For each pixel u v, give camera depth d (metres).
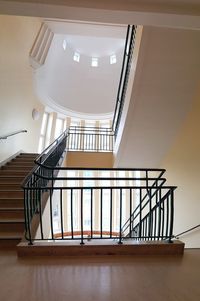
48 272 1.83
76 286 1.60
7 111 5.05
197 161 3.31
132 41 3.31
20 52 5.28
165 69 2.88
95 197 8.25
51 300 1.42
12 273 1.81
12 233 2.73
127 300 1.43
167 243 2.29
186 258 2.16
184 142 3.75
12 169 4.73
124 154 4.66
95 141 8.13
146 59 2.77
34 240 2.38
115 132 5.24
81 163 5.91
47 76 7.20
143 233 3.60
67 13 1.74
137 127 3.84
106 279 1.71
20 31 5.11
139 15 1.74
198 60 2.77
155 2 1.71
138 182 6.95
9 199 3.33
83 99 9.08
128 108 3.46
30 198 2.81
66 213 8.07
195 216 3.35
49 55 6.79
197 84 3.11
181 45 2.61
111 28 6.09
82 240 2.29
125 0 1.70
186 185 3.65
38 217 2.93
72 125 9.37
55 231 7.84
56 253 2.21
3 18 4.42
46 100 7.53
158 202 2.78
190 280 1.70
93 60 9.33
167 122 3.74
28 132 6.68
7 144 5.20
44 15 1.78
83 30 6.22
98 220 8.17
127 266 1.96
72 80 8.93
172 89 3.16
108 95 9.19
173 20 1.81
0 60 4.47
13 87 5.20
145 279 1.72
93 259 2.11
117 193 8.09
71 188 2.39
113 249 2.23
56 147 4.48
